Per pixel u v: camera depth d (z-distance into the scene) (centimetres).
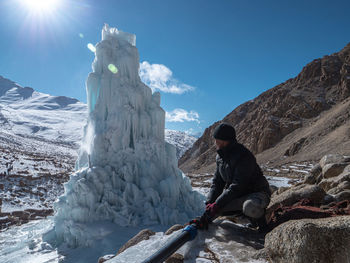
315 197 379
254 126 6506
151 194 1161
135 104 1320
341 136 3653
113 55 1377
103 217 1084
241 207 263
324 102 5556
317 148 3853
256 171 254
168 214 1112
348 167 533
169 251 192
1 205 1650
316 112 5484
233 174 250
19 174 2164
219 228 260
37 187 2041
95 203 1096
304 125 5316
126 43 1417
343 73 5684
